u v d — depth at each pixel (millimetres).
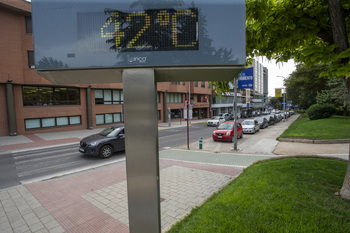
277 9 3654
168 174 6480
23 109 18094
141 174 1622
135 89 1587
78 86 21312
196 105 39750
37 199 4949
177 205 4289
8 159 9797
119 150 10164
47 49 1536
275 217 2990
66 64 1542
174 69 1581
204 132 20438
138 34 1559
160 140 15383
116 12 1546
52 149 12164
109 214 4109
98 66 1552
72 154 10602
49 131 19656
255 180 4527
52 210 4352
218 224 2955
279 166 5363
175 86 33750
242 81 10562
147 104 1590
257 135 16688
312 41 3936
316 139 11211
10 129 17250
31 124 18734
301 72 24938
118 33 1553
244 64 1548
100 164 8586
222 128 14578
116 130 10391
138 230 1665
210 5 1549
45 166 8414
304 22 3467
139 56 1555
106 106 23984
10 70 17094
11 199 4977
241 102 63688
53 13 1535
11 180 6738
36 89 18984
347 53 2576
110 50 1554
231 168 7125
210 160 8492
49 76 1677
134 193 1640
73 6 1538
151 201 1639
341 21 3131
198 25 1543
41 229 3652
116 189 5453
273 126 24672
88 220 3902
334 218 2846
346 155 8031
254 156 9000
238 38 1545
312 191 3678
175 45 1554
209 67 1570
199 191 5031
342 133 12008
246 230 2740
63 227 3693
